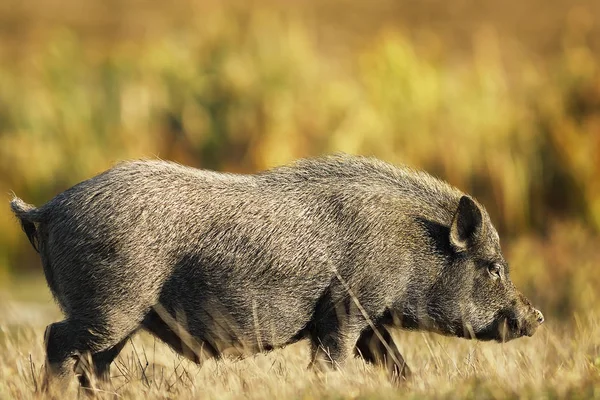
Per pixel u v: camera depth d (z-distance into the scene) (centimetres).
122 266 2838
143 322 2908
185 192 2911
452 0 10194
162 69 7125
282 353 3253
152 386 2850
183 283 2903
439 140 6538
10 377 3067
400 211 3056
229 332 2953
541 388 2511
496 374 2698
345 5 10038
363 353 3120
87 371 2888
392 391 2594
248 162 6619
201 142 6800
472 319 3130
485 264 3123
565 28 9219
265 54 7081
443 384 2616
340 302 2977
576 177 6241
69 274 2864
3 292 5566
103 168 6719
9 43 9288
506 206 6216
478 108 6681
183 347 2975
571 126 6431
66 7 10281
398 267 3028
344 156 3125
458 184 6375
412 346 3559
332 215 2995
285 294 2955
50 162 6769
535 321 3181
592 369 2797
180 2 10169
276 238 2939
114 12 10075
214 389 2719
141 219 2856
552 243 5497
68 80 7181
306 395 2559
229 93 6888
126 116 6919
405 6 10125
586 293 4772
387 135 6625
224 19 7531
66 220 2875
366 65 7188
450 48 8956
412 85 6862
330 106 6812
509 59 8600
